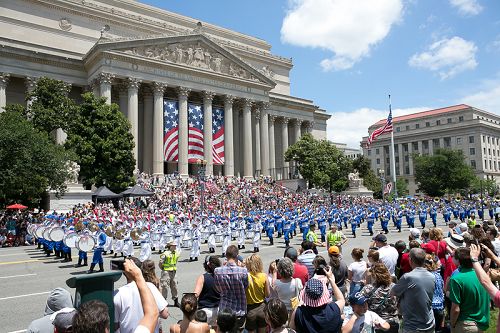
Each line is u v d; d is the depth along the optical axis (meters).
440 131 136.88
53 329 6.19
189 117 67.12
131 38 60.50
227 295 8.85
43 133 42.72
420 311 7.59
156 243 30.28
